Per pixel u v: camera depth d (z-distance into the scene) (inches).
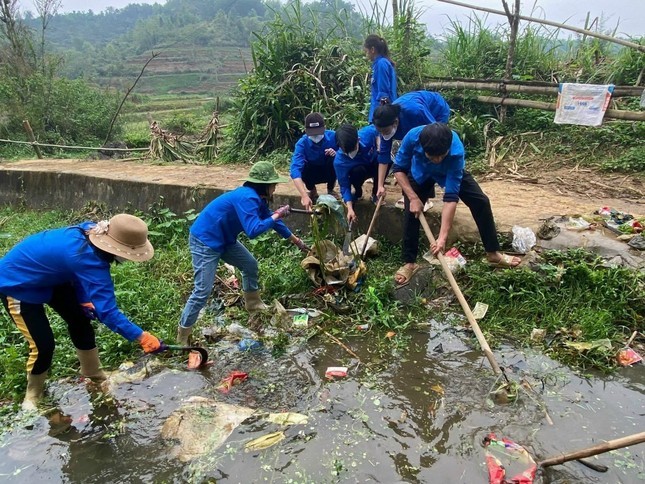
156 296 194.7
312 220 188.9
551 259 181.2
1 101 592.7
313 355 160.1
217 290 203.8
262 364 157.1
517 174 280.7
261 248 230.8
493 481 108.0
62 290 135.7
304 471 114.6
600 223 198.2
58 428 133.0
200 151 410.0
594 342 151.3
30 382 140.6
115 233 124.2
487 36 390.3
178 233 263.3
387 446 120.6
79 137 653.9
